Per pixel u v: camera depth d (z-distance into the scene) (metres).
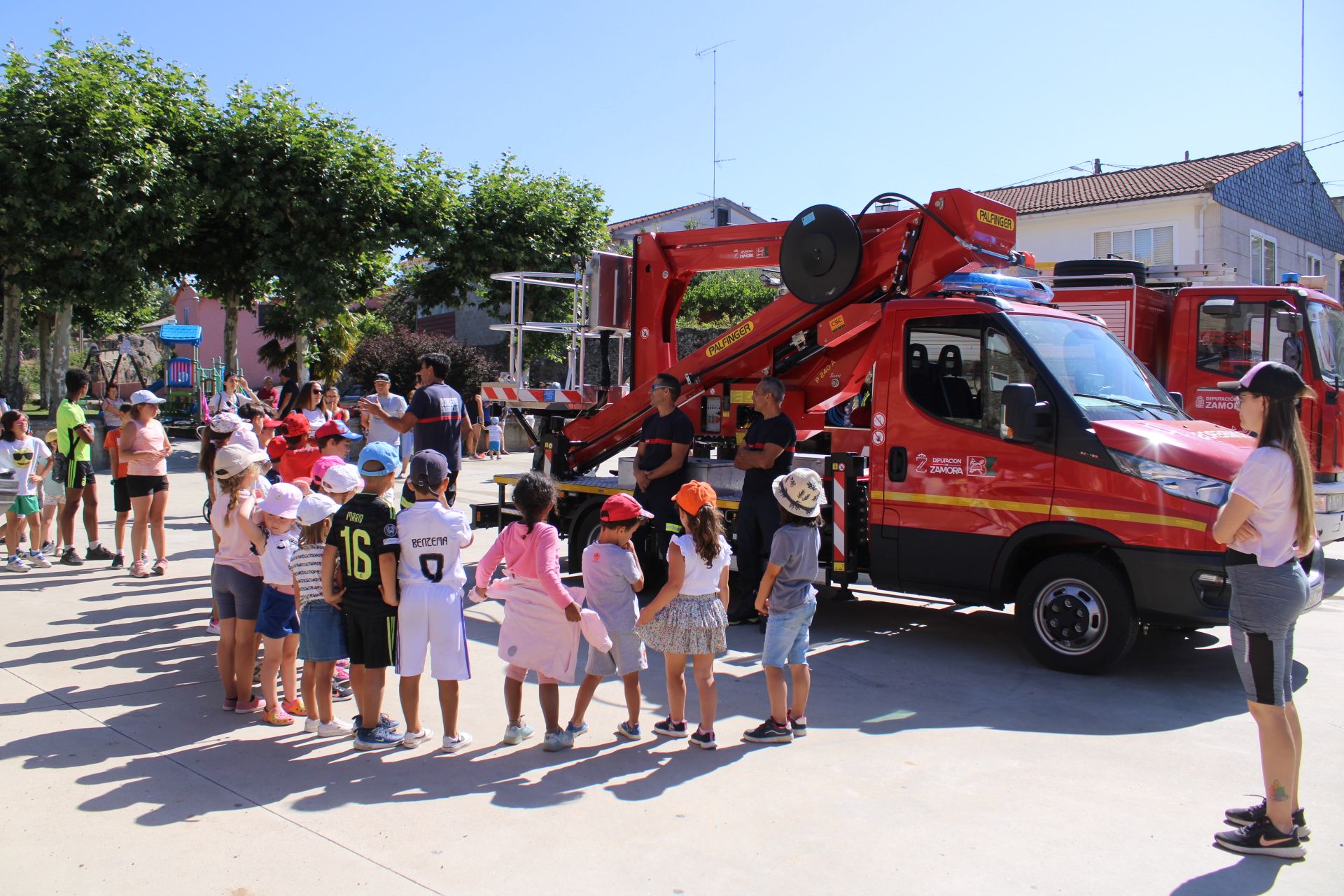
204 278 23.34
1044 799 4.53
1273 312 10.57
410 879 3.71
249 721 5.55
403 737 5.18
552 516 9.52
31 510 9.30
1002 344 6.79
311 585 5.18
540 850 3.96
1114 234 26.64
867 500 7.45
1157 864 3.90
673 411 8.01
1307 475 3.90
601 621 5.02
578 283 9.79
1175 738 5.38
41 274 19.03
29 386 41.50
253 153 20.66
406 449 11.69
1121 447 6.30
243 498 5.51
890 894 3.63
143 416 9.23
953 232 7.30
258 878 3.71
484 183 25.22
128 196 18.70
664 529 8.13
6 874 3.71
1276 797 3.95
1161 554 6.14
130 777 4.68
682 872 3.79
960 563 6.93
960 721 5.65
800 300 8.03
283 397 12.53
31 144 17.67
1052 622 6.63
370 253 22.27
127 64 20.61
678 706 5.32
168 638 7.15
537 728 5.46
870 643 7.43
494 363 28.78
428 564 5.02
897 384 7.22
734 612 7.83
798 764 4.95
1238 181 26.22
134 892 3.59
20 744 5.08
